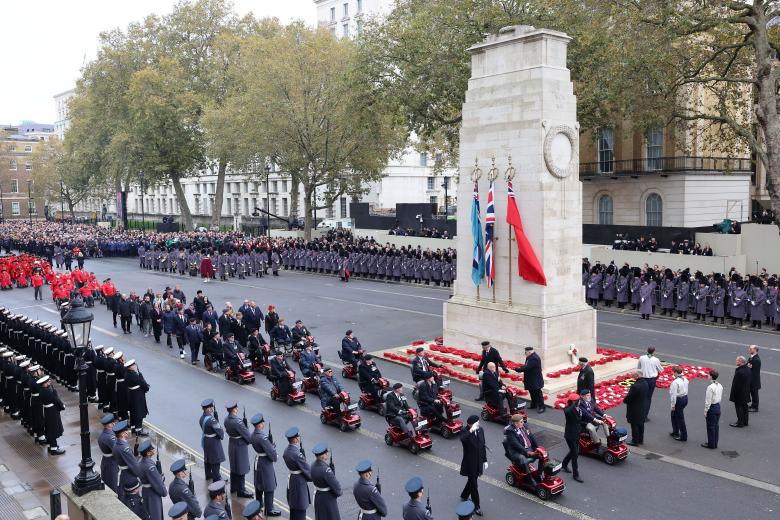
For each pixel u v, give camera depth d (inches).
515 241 894.4
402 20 1766.7
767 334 1116.5
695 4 1253.7
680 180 1817.2
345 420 711.7
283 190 3964.1
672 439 673.0
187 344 1159.6
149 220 4921.3
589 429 625.0
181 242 2378.2
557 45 867.4
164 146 2979.8
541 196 857.5
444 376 896.3
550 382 828.0
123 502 496.7
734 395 695.7
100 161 3617.1
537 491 554.3
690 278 1259.8
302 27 2491.4
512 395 719.1
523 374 813.2
